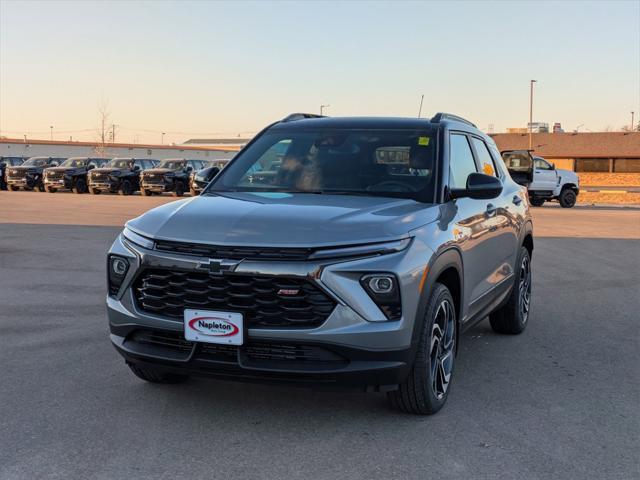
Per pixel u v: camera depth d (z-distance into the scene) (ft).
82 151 242.99
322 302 11.48
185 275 12.03
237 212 12.82
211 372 11.97
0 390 14.73
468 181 14.84
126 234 13.10
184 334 11.96
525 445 12.15
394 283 11.64
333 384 11.62
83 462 11.23
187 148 276.82
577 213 77.66
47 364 16.61
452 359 14.26
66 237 41.93
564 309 24.50
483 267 16.31
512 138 234.38
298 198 14.10
